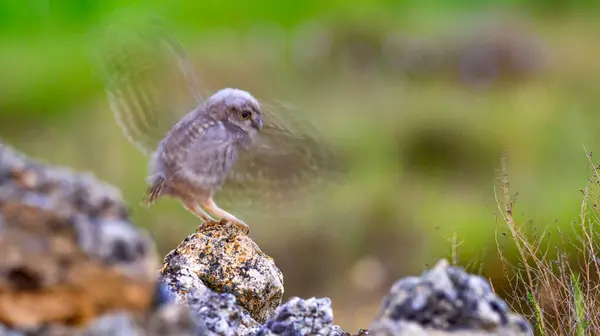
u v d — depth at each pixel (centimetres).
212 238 548
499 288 633
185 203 567
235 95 568
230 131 562
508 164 1778
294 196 593
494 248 772
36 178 318
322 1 2745
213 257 539
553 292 536
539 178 1617
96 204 320
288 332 431
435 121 1994
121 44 572
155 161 561
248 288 530
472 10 2908
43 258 308
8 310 307
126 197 1669
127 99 569
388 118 2025
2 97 2109
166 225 1427
